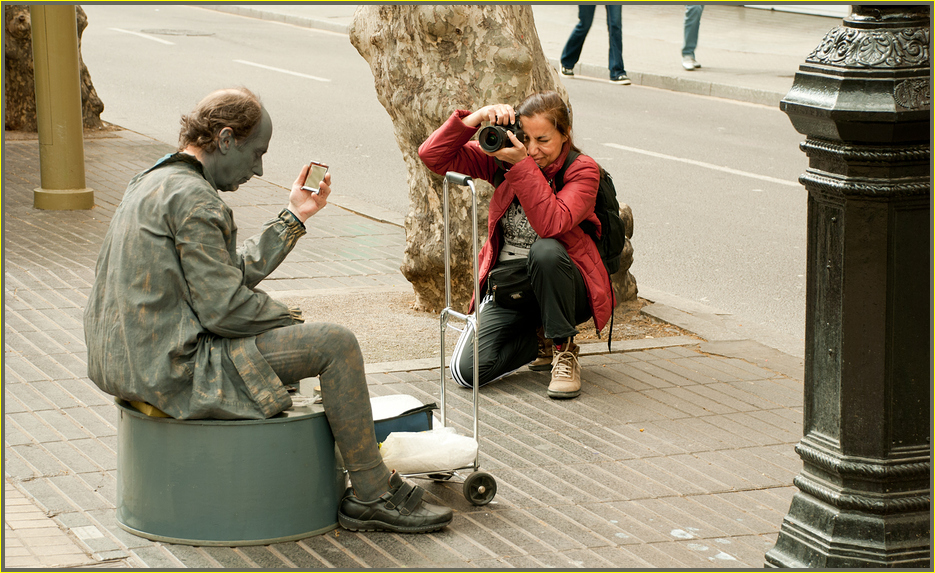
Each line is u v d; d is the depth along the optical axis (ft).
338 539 14.14
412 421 15.56
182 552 13.64
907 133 11.54
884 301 12.00
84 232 31.48
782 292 28.32
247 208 35.81
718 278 29.66
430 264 23.94
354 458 14.08
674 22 90.79
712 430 18.21
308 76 67.92
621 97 63.31
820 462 12.65
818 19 91.30
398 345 22.33
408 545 13.98
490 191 23.24
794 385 20.58
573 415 18.85
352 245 31.60
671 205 38.68
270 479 13.74
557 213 18.34
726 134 52.90
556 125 18.44
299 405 14.28
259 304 13.46
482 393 19.99
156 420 13.58
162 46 78.95
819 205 12.39
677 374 21.11
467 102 22.61
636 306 25.61
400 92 23.30
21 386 19.42
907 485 12.47
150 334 13.15
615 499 15.47
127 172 40.52
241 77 66.64
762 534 14.43
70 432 17.46
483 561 13.56
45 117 33.94
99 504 14.98
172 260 13.09
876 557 12.39
